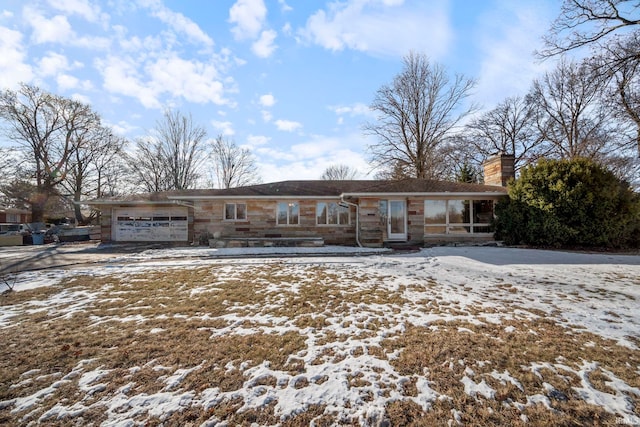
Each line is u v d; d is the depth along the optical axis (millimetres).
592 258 8656
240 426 2131
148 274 7133
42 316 4383
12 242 16547
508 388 2523
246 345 3381
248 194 13945
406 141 24984
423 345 3326
